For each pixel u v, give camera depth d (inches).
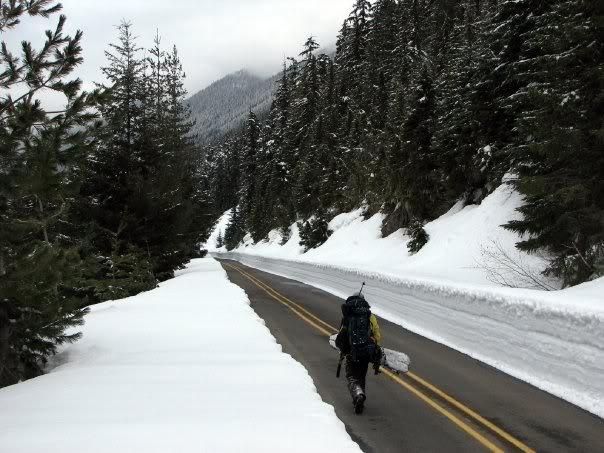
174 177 1105.4
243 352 389.4
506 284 693.3
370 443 224.1
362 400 258.7
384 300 687.1
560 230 626.2
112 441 191.5
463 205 1090.7
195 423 215.8
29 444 187.8
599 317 285.3
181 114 1497.3
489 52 921.5
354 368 270.8
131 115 1017.5
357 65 2800.2
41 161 297.0
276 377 305.6
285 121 3430.1
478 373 355.6
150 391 270.1
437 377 344.2
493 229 853.2
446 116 1079.0
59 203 392.2
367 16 2987.2
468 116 997.2
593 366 286.5
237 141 5182.1
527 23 805.2
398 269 973.2
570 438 232.2
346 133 2351.1
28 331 350.9
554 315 323.3
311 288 1059.9
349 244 1547.7
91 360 366.6
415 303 567.2
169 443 190.4
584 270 583.8
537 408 277.1
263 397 261.4
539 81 724.0
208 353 383.6
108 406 242.1
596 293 429.7
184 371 319.9
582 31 557.6
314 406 247.0
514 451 216.4
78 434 199.3
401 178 1282.0
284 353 387.2
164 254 1155.3
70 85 316.2
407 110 1285.7
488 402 287.6
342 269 936.3
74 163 331.6
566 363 309.0
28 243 339.9
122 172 1003.3
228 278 1346.0
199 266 1870.1
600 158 571.5
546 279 665.0
